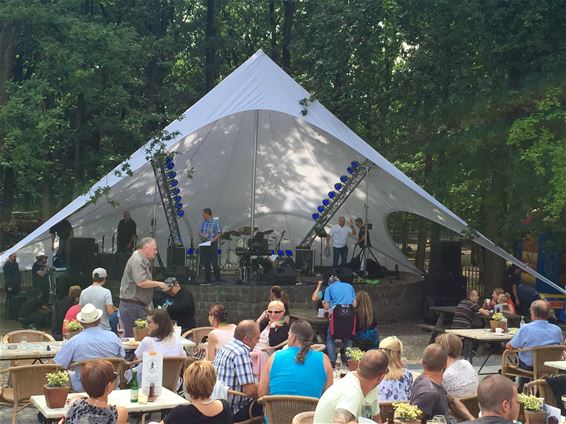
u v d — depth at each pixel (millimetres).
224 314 8164
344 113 21234
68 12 22844
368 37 20047
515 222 18109
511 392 4414
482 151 18656
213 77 27109
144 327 9461
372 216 21641
